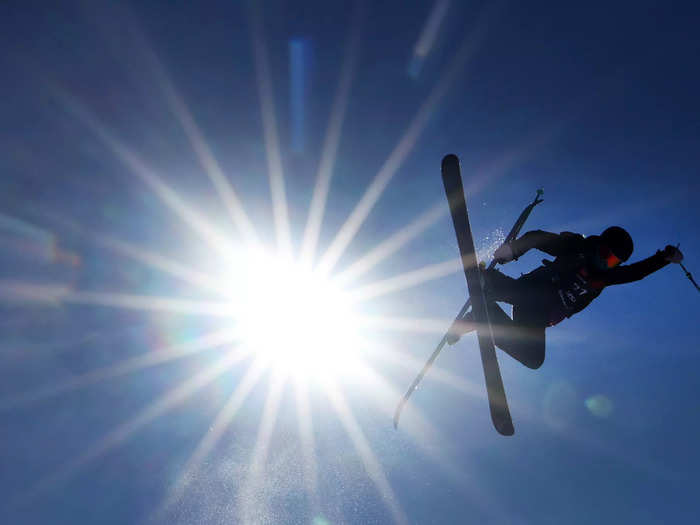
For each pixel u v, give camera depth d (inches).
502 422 137.9
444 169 152.9
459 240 146.6
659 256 139.2
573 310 138.3
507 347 141.3
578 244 136.9
